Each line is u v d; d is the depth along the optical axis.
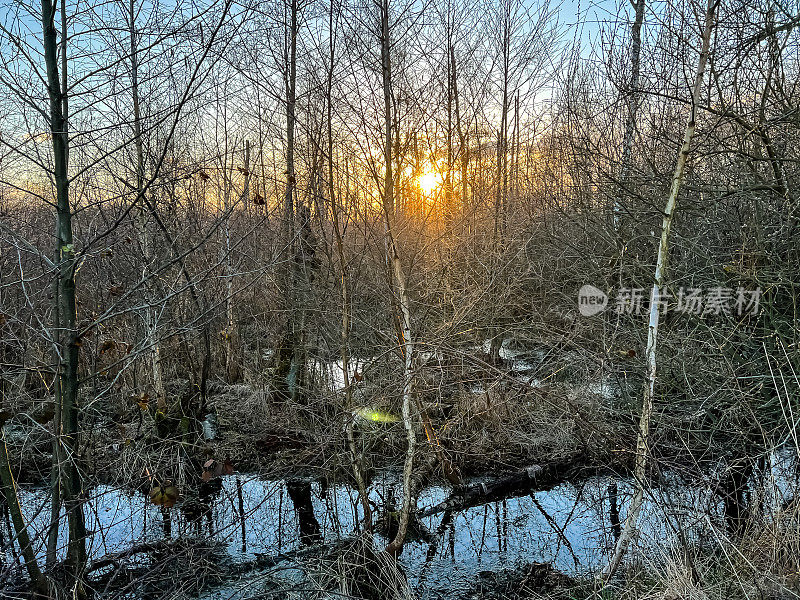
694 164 5.67
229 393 8.49
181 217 6.46
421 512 5.80
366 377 5.84
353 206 4.99
